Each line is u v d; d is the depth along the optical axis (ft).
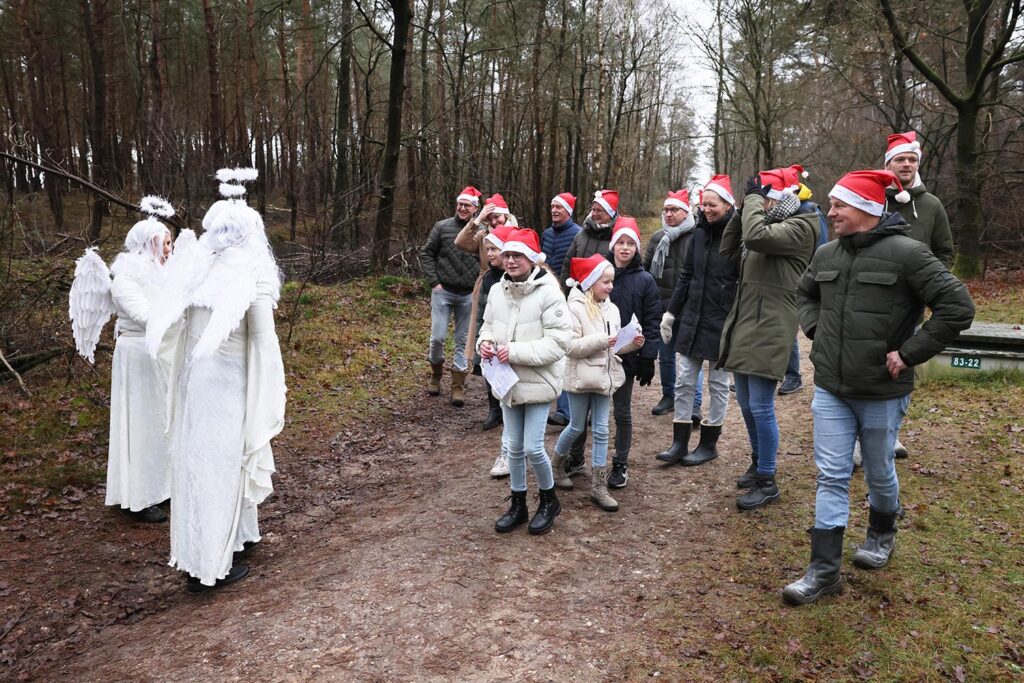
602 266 14.55
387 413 24.27
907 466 16.35
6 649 11.85
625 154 109.40
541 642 10.72
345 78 63.21
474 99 62.95
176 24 75.25
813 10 63.46
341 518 16.40
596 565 13.00
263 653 10.75
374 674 10.06
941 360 22.53
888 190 14.75
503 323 13.91
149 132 45.21
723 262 16.37
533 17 64.34
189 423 12.81
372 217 51.21
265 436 13.17
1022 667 9.50
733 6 77.87
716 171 101.45
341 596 12.34
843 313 11.18
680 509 15.05
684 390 17.25
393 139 44.78
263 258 13.24
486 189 56.08
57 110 74.38
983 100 60.44
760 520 14.24
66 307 25.82
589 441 19.53
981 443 17.43
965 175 53.42
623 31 88.28
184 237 13.88
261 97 80.02
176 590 13.61
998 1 50.90
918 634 10.28
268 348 13.14
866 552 12.09
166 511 16.78
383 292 39.75
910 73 71.31
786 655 10.03
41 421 20.63
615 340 14.74
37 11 65.51
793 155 97.14
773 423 14.66
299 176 69.36
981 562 12.09
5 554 14.67
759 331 14.38
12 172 27.84
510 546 13.79
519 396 13.70
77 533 15.65
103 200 32.91
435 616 11.53
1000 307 37.65
